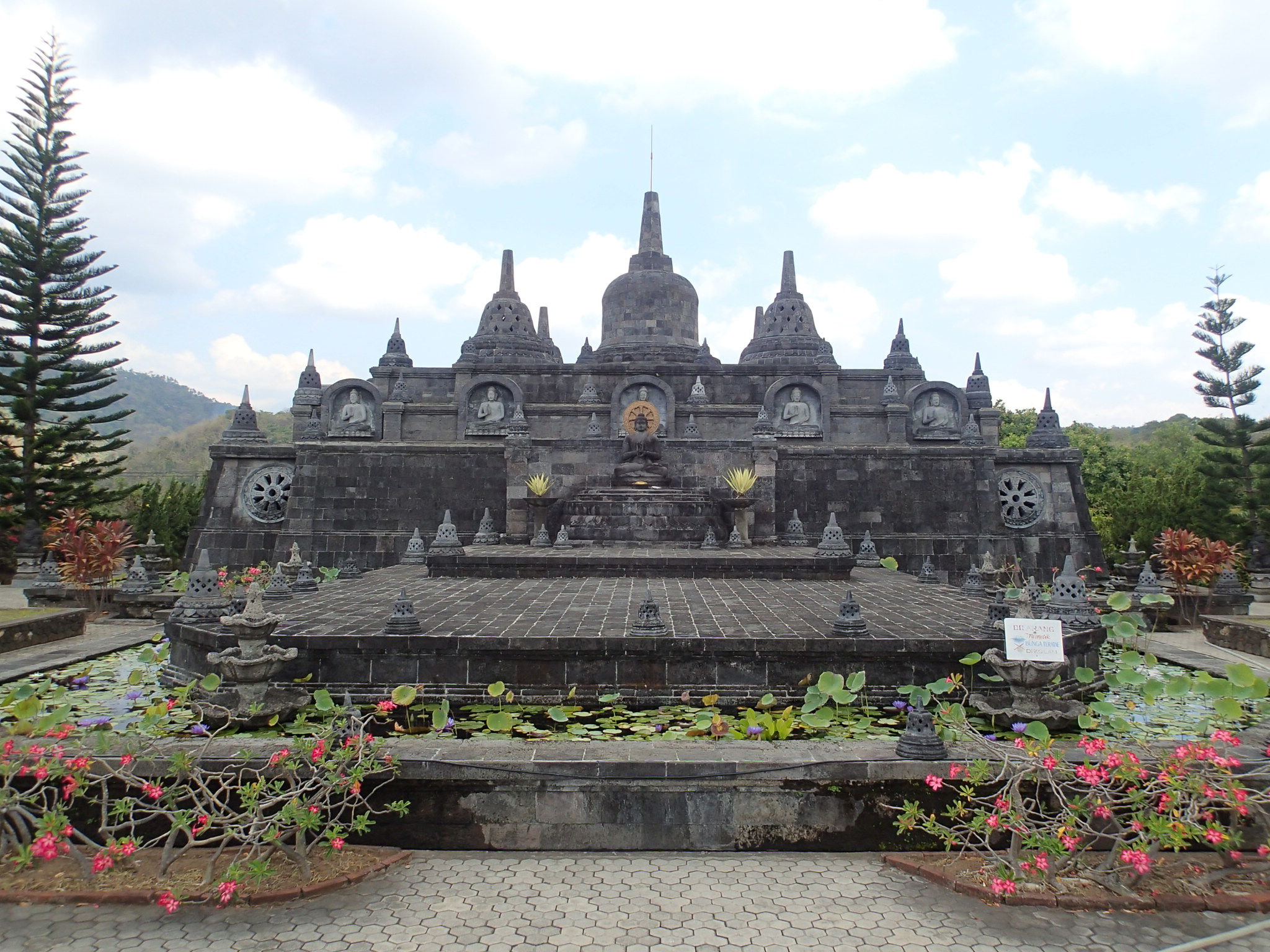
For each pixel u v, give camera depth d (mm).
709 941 6070
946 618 14039
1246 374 33094
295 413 35562
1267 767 7715
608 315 41188
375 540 28250
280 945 5988
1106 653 16078
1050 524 29000
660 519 26203
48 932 6109
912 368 36531
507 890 6977
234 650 10734
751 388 36250
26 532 32531
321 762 7211
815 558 20734
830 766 8070
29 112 34500
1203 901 6488
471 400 34125
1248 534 32781
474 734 10508
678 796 8109
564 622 13461
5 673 13344
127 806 7082
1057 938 6121
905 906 6648
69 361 35125
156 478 84875
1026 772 7094
